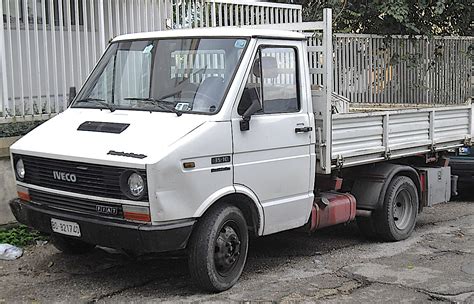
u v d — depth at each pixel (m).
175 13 10.43
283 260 7.56
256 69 6.48
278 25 7.78
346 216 7.86
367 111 8.65
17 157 6.56
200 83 6.43
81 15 9.15
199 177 5.86
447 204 11.52
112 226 5.76
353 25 15.12
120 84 6.92
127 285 6.50
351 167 8.26
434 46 15.41
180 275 6.84
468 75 16.16
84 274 6.86
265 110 6.57
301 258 7.67
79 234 6.07
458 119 9.74
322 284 6.64
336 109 8.35
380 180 8.34
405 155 8.68
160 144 5.73
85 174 5.92
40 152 6.20
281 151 6.71
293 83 6.93
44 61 8.70
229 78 6.30
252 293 6.29
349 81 13.95
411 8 14.88
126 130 6.09
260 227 6.59
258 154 6.45
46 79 8.73
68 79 8.99
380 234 8.49
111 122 6.32
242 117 6.25
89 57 9.27
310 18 14.67
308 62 7.26
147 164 5.52
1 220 8.15
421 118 8.92
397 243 8.50
